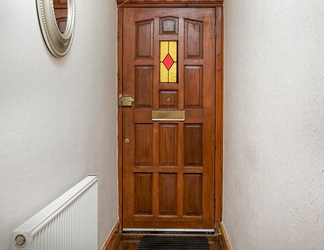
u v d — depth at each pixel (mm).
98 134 2535
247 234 2027
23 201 1326
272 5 1482
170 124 3297
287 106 1260
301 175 1111
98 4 2520
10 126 1227
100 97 2594
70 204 1610
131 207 3334
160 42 3262
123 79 3281
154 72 3256
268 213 1527
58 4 1695
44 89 1529
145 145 3312
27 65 1362
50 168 1602
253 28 1874
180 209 3312
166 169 3303
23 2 1331
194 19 3217
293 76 1194
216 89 3236
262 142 1648
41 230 1276
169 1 3191
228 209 2842
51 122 1612
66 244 1553
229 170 2785
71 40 1861
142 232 3336
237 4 2416
